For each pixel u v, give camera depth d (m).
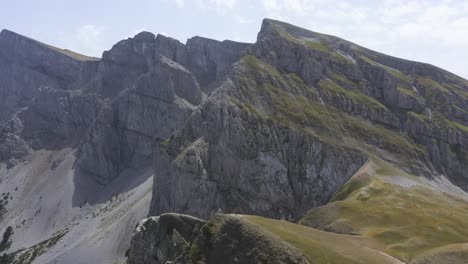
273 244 60.31
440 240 77.69
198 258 65.19
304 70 183.75
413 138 169.25
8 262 175.25
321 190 137.25
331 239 72.88
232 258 61.88
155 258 78.38
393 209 95.69
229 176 146.12
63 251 158.88
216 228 66.81
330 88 177.38
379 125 169.38
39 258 161.62
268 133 149.00
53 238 180.25
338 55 199.12
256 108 157.75
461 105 191.50
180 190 145.88
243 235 63.44
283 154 145.75
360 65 198.38
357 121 166.25
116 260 141.62
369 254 67.31
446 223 85.88
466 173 161.38
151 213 157.00
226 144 148.25
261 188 141.25
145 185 198.88
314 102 169.00
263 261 58.66
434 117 178.75
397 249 75.38
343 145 147.75
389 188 113.06
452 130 171.62
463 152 167.50
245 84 164.88
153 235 80.44
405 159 152.12
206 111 159.38
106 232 160.62
